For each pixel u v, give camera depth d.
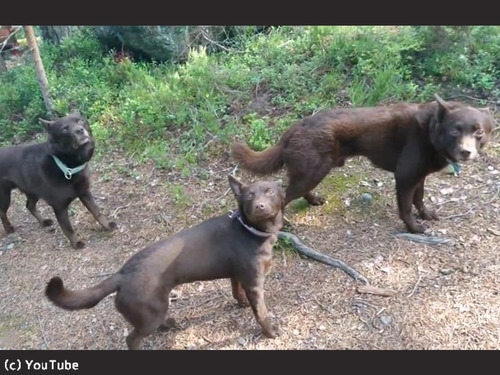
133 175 2.10
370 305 1.36
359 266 1.49
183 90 2.37
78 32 3.22
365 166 1.89
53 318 1.54
